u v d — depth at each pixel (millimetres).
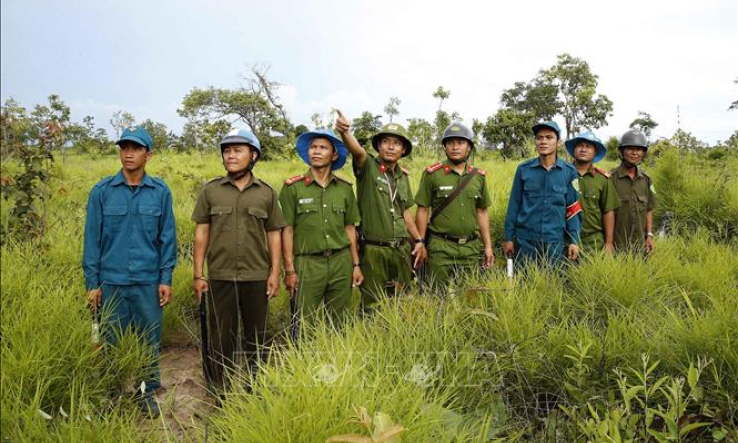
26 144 5750
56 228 5766
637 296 3971
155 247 3643
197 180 11523
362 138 7613
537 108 68750
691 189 7621
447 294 3777
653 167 8969
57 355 3021
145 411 3326
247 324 3859
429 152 14656
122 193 3547
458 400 2852
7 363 2795
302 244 4176
